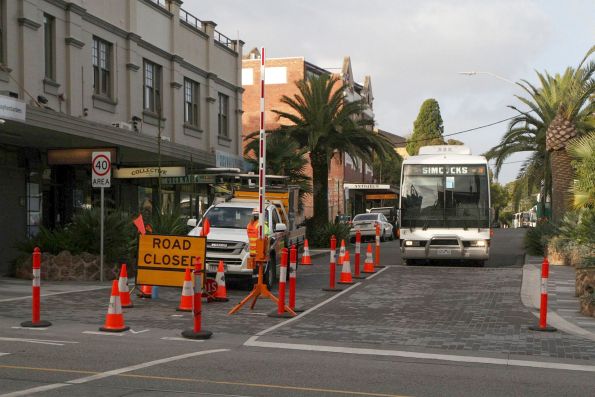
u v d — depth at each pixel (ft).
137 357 28.66
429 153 79.10
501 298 50.37
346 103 111.04
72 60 71.92
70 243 59.82
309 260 81.61
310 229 111.55
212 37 105.29
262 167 43.14
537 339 34.96
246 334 35.53
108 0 79.20
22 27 64.54
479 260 77.36
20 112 53.11
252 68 183.52
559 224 83.20
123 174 75.97
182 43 96.63
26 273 58.85
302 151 107.96
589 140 69.31
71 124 60.90
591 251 52.70
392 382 25.18
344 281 59.26
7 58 62.80
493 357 30.58
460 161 75.25
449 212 74.49
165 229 65.62
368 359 29.81
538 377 26.61
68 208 76.54
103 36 78.13
